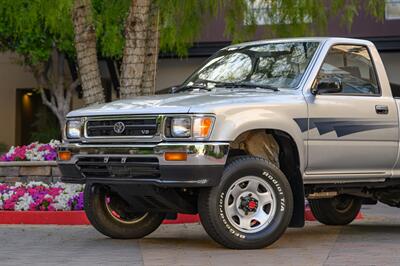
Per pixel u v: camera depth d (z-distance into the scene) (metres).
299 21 14.78
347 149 8.88
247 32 15.10
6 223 11.70
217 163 7.81
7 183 13.55
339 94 8.95
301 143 8.48
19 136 25.58
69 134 8.74
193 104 7.96
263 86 8.91
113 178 8.27
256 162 8.17
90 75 12.84
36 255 8.33
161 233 10.42
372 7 15.02
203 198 8.00
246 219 8.21
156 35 13.41
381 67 9.54
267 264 7.48
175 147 7.75
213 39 22.48
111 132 8.30
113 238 9.62
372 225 11.56
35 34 20.36
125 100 8.81
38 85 23.92
